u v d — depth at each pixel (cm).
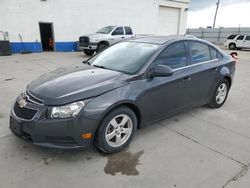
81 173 282
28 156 310
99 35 1362
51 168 289
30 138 290
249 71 1063
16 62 1088
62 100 281
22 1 1441
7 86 647
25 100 304
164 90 365
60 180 269
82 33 1723
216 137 384
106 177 276
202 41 457
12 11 1423
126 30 1473
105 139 305
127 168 294
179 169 296
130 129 335
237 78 880
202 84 439
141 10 1995
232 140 376
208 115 475
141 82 337
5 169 284
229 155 332
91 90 295
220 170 297
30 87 331
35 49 1558
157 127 410
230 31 3484
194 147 349
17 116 298
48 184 262
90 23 1739
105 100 294
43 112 279
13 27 1448
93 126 287
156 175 283
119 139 323
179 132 395
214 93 486
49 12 1552
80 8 1667
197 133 394
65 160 305
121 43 445
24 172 280
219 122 443
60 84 313
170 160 314
